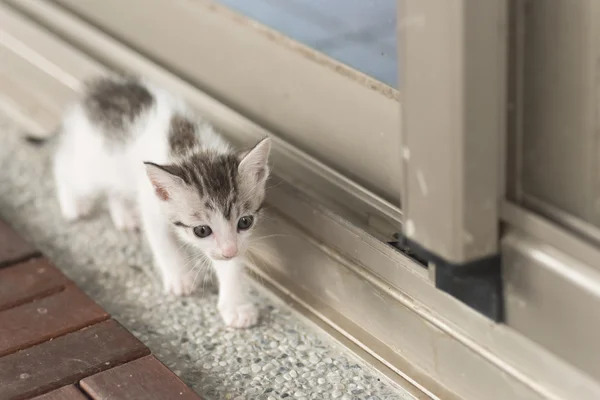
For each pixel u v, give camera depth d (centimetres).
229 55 122
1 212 126
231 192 109
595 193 93
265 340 110
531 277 96
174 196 110
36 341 108
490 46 92
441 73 93
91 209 125
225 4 124
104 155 118
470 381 102
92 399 103
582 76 92
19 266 116
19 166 131
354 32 117
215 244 110
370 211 109
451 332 102
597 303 93
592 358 94
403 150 97
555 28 92
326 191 112
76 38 133
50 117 136
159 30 128
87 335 108
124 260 119
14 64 140
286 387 105
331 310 111
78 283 117
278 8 122
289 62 118
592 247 93
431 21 93
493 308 98
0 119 138
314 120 116
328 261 110
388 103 109
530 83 94
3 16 139
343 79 113
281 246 114
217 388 106
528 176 95
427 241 97
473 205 95
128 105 118
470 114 93
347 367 107
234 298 112
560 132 93
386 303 106
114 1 132
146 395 103
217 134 116
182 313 113
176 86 124
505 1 92
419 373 105
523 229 96
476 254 96
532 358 98
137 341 107
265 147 110
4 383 104
